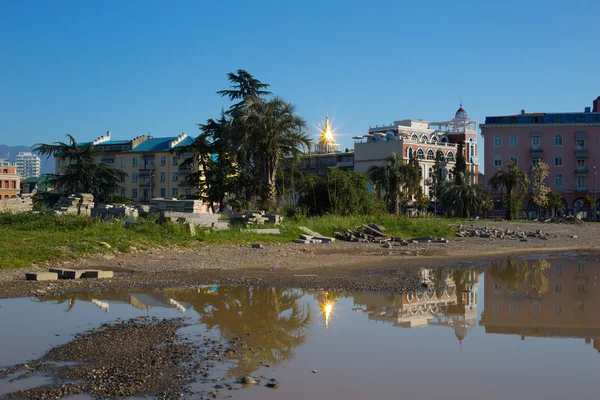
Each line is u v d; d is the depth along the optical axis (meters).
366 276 17.72
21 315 11.09
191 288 14.80
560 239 39.66
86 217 26.36
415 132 107.69
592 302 13.76
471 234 40.62
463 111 117.44
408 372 7.82
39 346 8.88
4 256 17.84
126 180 98.06
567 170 95.06
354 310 12.32
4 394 6.71
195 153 52.78
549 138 95.62
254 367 7.93
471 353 8.84
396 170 66.56
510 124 95.94
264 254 23.17
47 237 21.94
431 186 102.44
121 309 11.88
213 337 9.59
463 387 7.24
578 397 6.95
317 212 47.88
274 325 10.64
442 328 10.62
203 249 23.84
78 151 57.12
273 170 44.56
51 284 14.59
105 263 18.75
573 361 8.45
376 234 34.06
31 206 40.03
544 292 15.37
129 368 7.74
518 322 11.27
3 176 106.69
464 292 15.20
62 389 6.88
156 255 21.19
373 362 8.27
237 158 46.31
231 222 32.28
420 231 39.53
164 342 9.15
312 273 18.19
